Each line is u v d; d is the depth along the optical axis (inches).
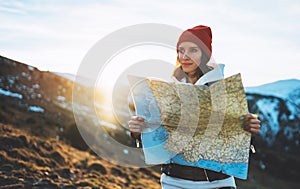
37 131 368.8
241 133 123.8
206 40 129.3
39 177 274.1
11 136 313.1
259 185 483.8
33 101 457.7
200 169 127.7
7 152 291.4
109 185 295.6
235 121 122.2
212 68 128.6
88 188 277.1
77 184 279.9
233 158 124.6
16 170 274.7
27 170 278.5
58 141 362.9
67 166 307.3
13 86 466.6
